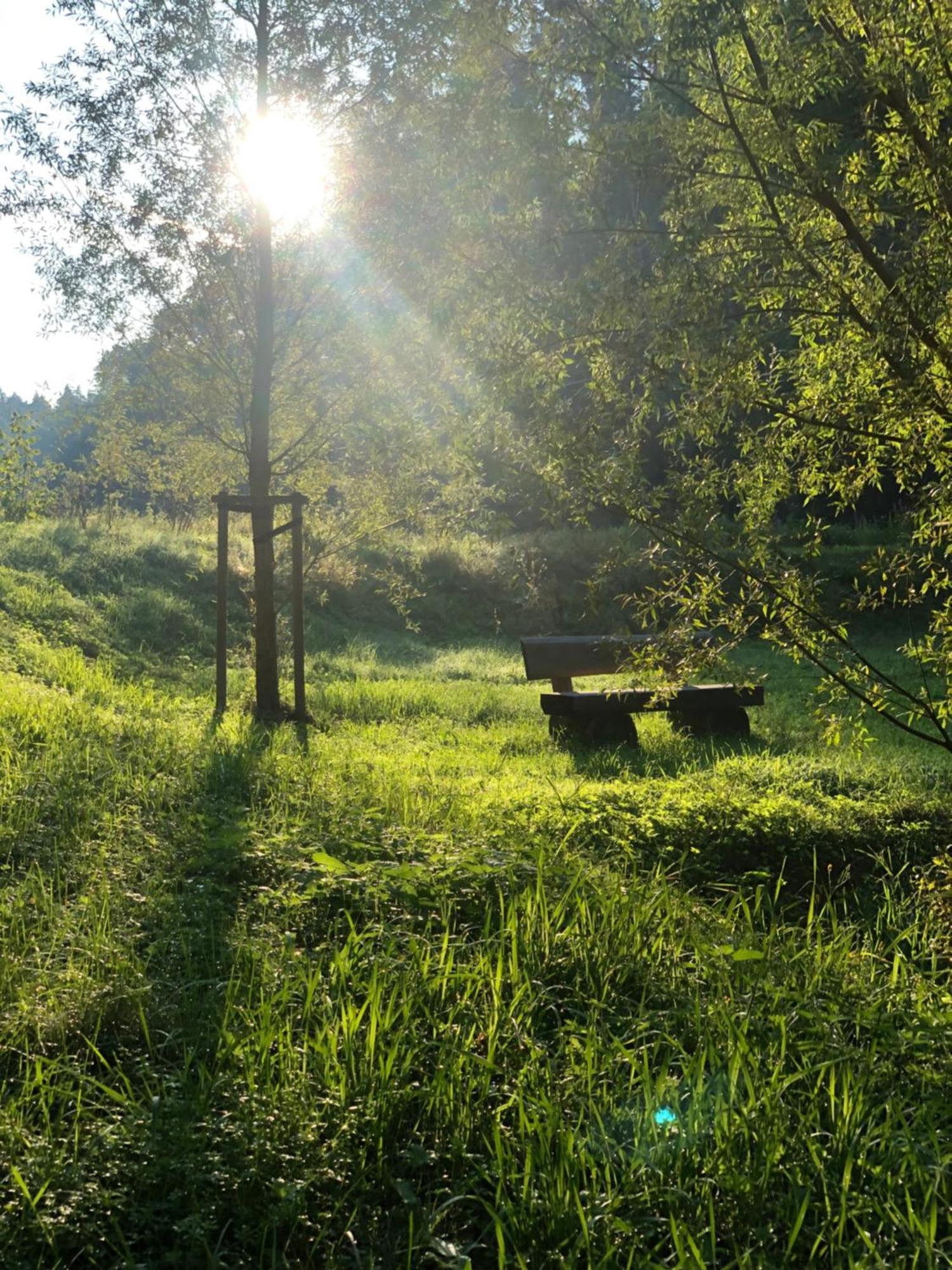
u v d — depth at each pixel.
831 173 6.07
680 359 5.96
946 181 5.74
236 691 16.09
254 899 5.62
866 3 5.70
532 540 26.88
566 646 13.60
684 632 6.41
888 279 6.04
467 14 6.27
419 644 23.41
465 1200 3.55
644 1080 4.08
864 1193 3.51
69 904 5.35
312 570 23.48
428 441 14.21
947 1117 4.00
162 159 13.59
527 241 6.40
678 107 6.07
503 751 12.72
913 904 6.93
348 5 12.71
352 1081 3.91
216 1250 3.15
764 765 10.30
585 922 5.39
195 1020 4.30
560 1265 3.15
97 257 13.71
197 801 7.26
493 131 6.38
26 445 22.00
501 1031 4.33
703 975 5.09
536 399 6.08
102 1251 3.15
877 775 10.05
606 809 7.96
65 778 7.31
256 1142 3.53
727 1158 3.55
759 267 6.30
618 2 5.91
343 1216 3.43
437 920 5.47
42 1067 3.94
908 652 6.83
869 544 26.83
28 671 13.15
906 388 5.89
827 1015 4.62
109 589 20.09
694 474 6.34
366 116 13.03
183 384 15.27
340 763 9.40
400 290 12.20
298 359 14.88
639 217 6.60
